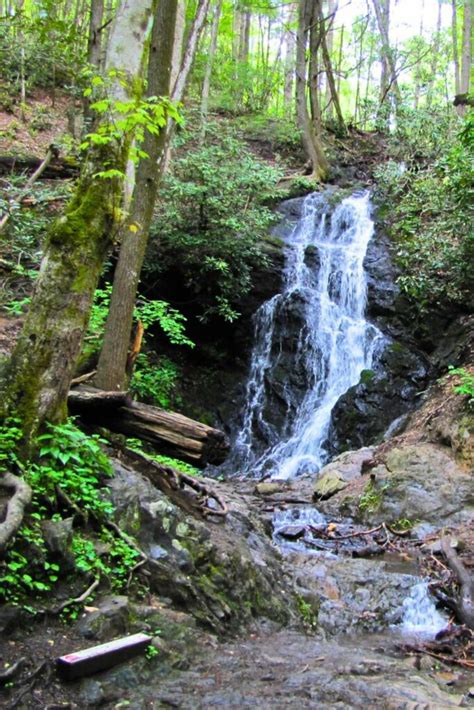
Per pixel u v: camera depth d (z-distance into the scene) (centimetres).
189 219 1230
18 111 1501
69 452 450
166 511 474
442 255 1217
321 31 1805
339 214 1503
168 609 413
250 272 1338
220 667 374
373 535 758
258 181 1259
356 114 2622
